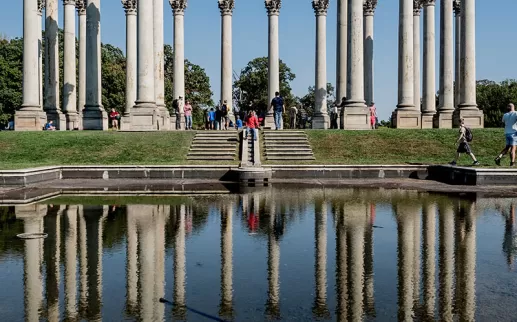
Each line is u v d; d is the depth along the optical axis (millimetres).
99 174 25531
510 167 22344
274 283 7836
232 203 16297
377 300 7043
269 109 47469
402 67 40562
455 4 51125
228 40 48281
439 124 42656
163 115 42125
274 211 14562
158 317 6465
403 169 25625
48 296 7254
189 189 20688
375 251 9781
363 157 30156
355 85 37719
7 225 12430
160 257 9414
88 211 14617
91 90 42438
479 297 7148
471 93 37812
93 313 6602
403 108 40469
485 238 10812
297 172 25703
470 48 37562
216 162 28297
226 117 44312
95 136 33344
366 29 49719
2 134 33750
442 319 6348
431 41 46625
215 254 9633
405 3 40375
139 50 37375
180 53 48656
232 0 48188
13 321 6336
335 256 9438
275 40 47594
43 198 17734
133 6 48531
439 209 14672
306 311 6648
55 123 44625
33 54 39438
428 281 7895
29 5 39250
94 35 42250
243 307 6801
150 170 25438
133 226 12312
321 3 48125
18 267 8734
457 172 23000
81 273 8406
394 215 13680
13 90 76812
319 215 13805
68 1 46562
